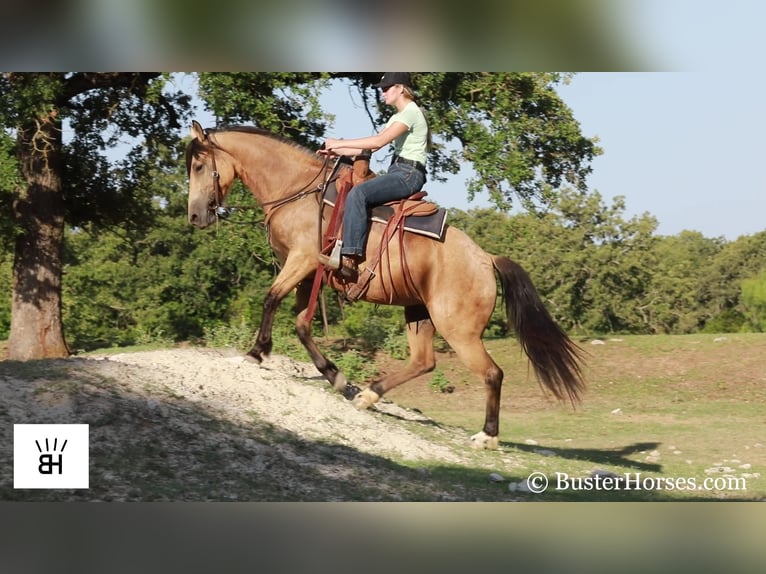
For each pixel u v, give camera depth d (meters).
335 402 8.89
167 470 6.31
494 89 16.16
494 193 16.20
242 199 16.58
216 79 15.00
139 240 35.25
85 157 18.98
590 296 39.72
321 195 8.52
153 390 7.80
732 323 38.38
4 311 31.62
